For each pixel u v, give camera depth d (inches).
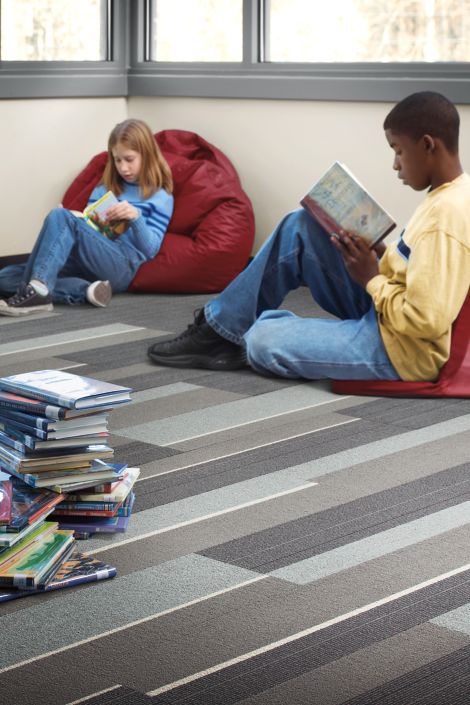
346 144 220.5
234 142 236.4
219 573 91.6
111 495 98.4
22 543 89.7
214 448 124.3
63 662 76.7
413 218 143.6
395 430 131.2
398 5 213.2
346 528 101.0
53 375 101.8
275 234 154.6
